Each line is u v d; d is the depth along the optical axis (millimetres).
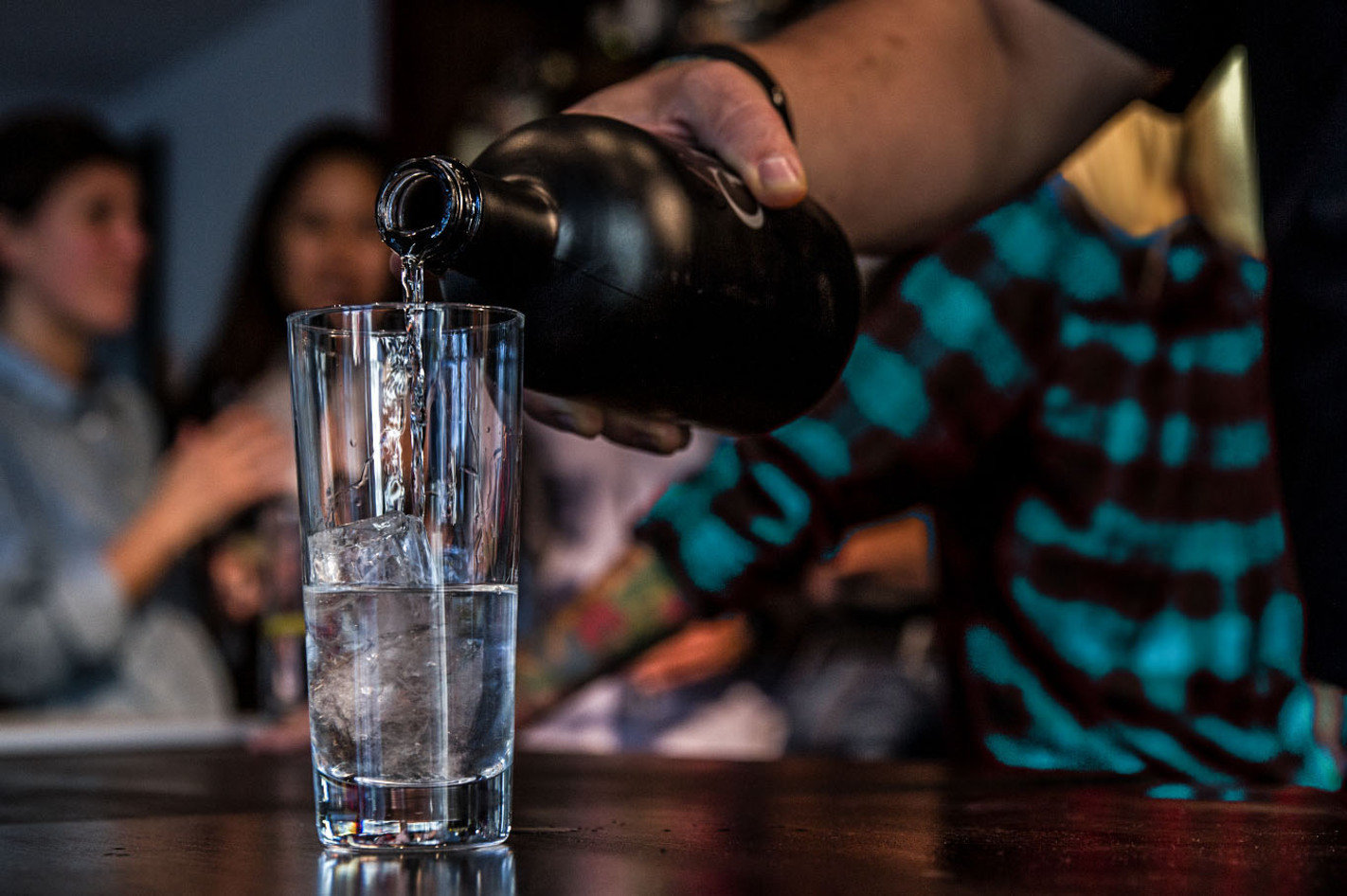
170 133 4980
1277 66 594
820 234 643
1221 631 1055
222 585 1802
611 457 1980
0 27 4590
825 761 835
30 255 2215
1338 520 547
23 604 1976
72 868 477
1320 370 558
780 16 2562
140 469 2285
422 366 494
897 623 1732
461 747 509
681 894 433
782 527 1109
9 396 2094
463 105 3436
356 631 504
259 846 520
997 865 480
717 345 590
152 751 1002
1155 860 488
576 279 556
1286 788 696
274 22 4383
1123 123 1085
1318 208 563
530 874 462
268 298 2383
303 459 508
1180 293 1071
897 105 735
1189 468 1073
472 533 505
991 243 1086
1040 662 1082
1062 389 1079
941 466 1094
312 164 2385
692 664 1823
